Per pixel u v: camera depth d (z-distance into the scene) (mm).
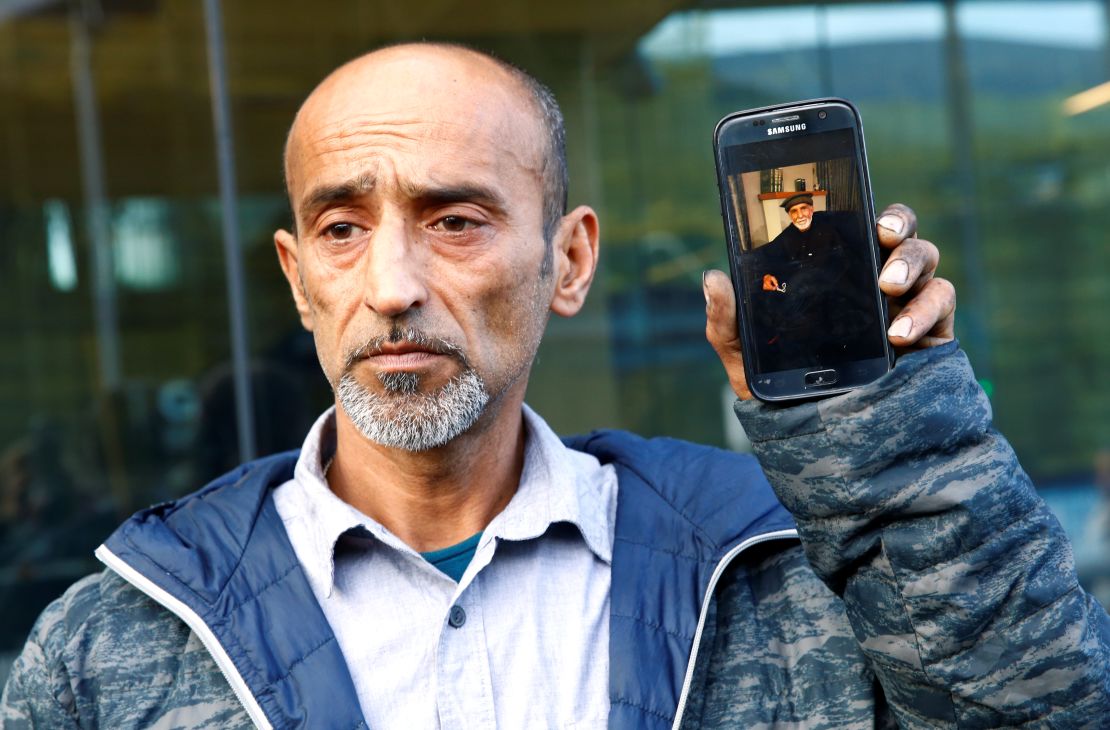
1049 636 993
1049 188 3771
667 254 3516
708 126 3510
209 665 1121
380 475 1213
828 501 1011
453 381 1128
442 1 3344
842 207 1047
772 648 1209
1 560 3330
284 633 1117
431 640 1149
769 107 1065
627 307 3510
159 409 3322
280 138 3258
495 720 1127
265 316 3178
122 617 1154
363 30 3295
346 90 1173
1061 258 3811
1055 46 3762
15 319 3371
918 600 1002
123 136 3355
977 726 1016
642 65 3498
